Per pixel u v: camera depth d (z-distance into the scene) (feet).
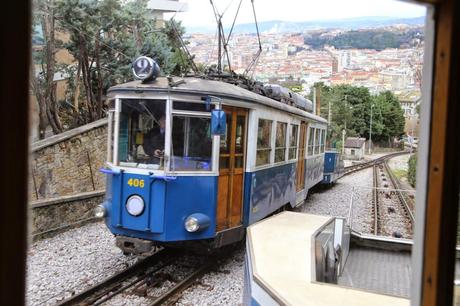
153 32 59.47
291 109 36.50
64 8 45.39
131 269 24.31
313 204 55.62
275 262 12.84
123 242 23.73
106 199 24.77
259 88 31.76
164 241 22.89
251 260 13.12
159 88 23.17
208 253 27.40
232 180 26.00
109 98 24.99
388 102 198.18
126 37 54.95
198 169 23.76
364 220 46.88
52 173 40.06
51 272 24.47
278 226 17.56
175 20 63.46
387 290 18.60
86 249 29.40
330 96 174.09
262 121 29.14
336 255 18.80
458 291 9.09
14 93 3.35
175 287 21.98
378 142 210.59
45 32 45.98
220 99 23.89
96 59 52.65
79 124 55.26
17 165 3.41
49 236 32.12
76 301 19.99
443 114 5.44
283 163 35.37
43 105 47.16
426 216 5.65
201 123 23.85
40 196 38.63
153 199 23.03
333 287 10.92
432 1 5.34
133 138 23.86
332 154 70.08
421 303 5.73
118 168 23.77
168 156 22.94
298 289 10.71
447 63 5.40
